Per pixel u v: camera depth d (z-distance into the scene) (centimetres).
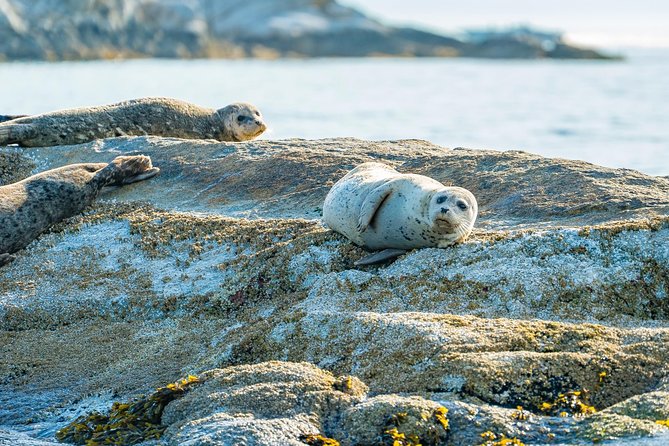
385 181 2653
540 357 1977
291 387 1977
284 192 3334
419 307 2403
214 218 3141
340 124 10612
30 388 2461
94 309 2822
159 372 2445
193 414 1962
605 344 2038
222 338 2494
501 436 1783
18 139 3978
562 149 8481
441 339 2088
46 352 2634
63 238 3225
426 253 2581
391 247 2673
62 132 4028
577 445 1731
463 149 3600
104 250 3103
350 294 2497
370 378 2064
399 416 1834
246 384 2036
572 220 2770
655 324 2297
